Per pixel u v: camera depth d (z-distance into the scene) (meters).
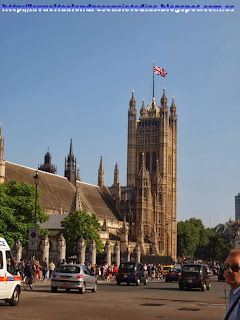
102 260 140.62
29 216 102.75
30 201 102.56
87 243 127.62
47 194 157.00
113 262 152.88
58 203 158.75
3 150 137.50
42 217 105.44
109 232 179.38
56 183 170.00
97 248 129.88
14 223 98.62
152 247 196.38
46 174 168.12
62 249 116.50
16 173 149.38
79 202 151.75
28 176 154.75
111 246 164.50
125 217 189.75
